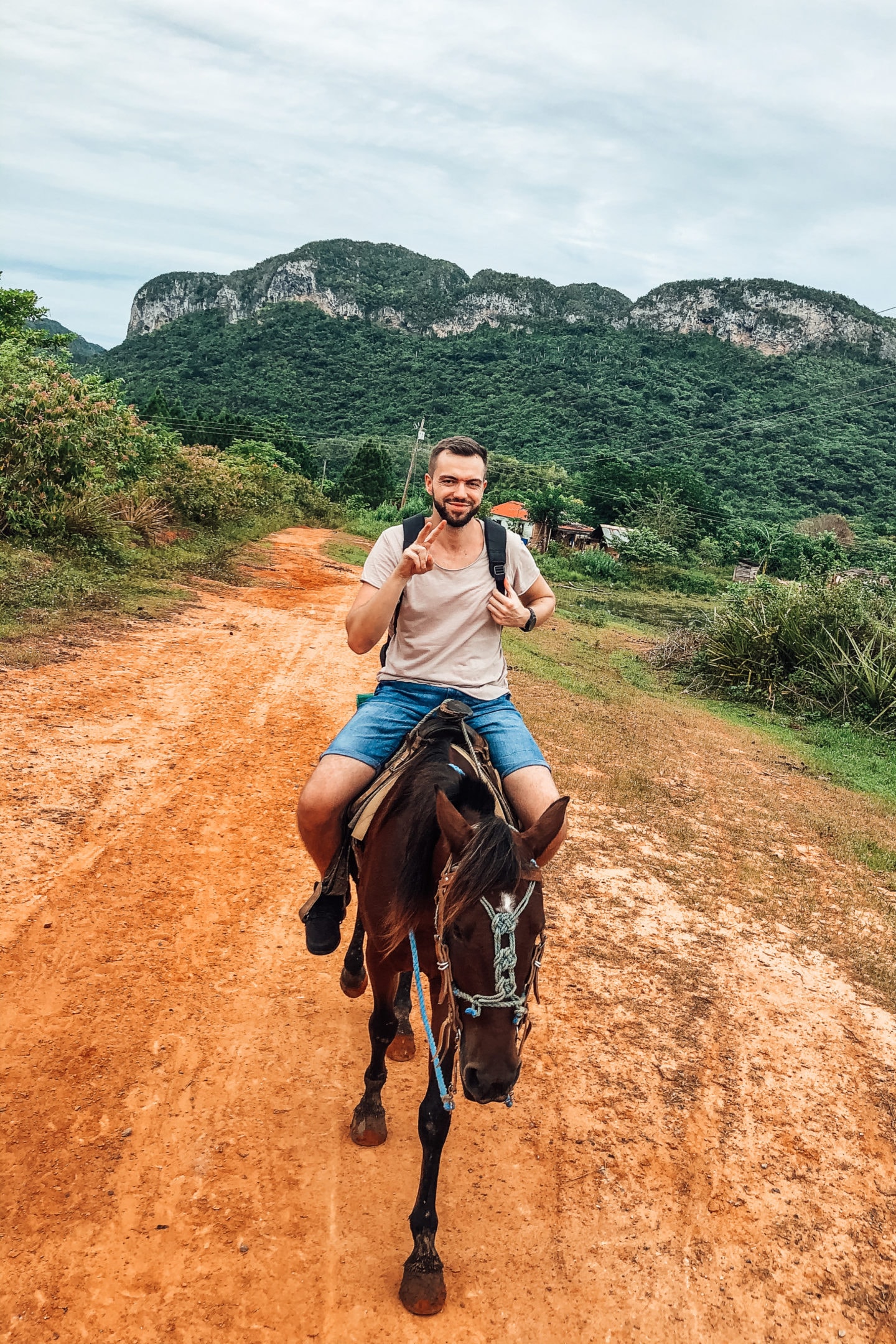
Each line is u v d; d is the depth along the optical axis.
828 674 14.16
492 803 2.50
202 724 7.77
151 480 21.42
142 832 5.41
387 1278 2.61
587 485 70.50
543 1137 3.34
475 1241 2.80
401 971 2.88
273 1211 2.78
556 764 8.16
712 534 64.44
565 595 35.94
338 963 4.30
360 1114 3.13
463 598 3.01
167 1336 2.33
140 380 173.25
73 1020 3.58
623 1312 2.64
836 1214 3.18
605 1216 2.99
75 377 15.31
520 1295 2.63
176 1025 3.64
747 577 51.59
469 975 2.12
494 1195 3.00
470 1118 3.38
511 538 3.10
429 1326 2.48
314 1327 2.42
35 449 13.02
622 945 4.97
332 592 18.00
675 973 4.75
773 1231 3.05
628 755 8.94
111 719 7.39
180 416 76.44
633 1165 3.26
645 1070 3.86
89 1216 2.67
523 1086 3.62
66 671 8.49
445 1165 3.10
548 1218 2.94
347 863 3.01
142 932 4.32
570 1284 2.70
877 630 14.23
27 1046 3.38
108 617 11.30
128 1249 2.57
